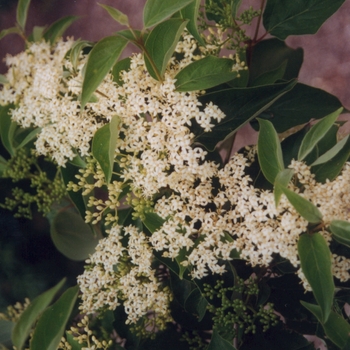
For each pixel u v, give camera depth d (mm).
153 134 451
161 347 561
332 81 959
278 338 505
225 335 504
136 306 501
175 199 463
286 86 472
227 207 493
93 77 408
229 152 574
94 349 485
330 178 455
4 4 916
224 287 501
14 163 623
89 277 505
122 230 522
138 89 456
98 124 477
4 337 504
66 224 631
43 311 401
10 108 565
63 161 503
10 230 678
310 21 537
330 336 421
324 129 417
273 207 428
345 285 491
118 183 477
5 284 683
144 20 415
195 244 472
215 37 531
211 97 477
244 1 895
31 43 567
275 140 420
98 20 971
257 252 438
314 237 404
